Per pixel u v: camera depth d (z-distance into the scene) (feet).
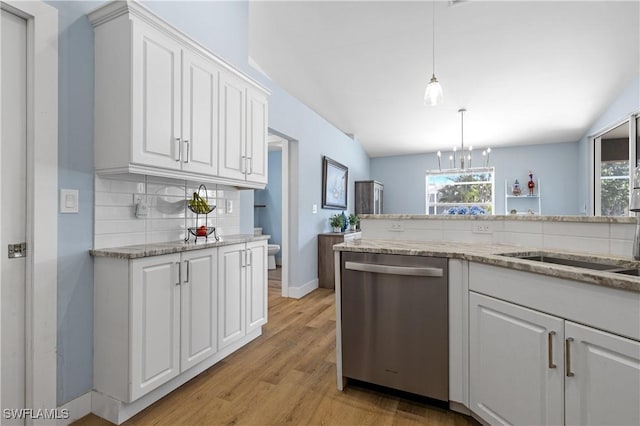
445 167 22.52
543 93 13.58
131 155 5.18
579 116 15.43
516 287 4.31
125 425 5.03
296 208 12.64
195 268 6.25
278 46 11.51
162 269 5.58
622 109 12.84
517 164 20.48
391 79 13.30
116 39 5.32
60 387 5.04
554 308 3.84
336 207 16.47
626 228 4.89
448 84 13.25
